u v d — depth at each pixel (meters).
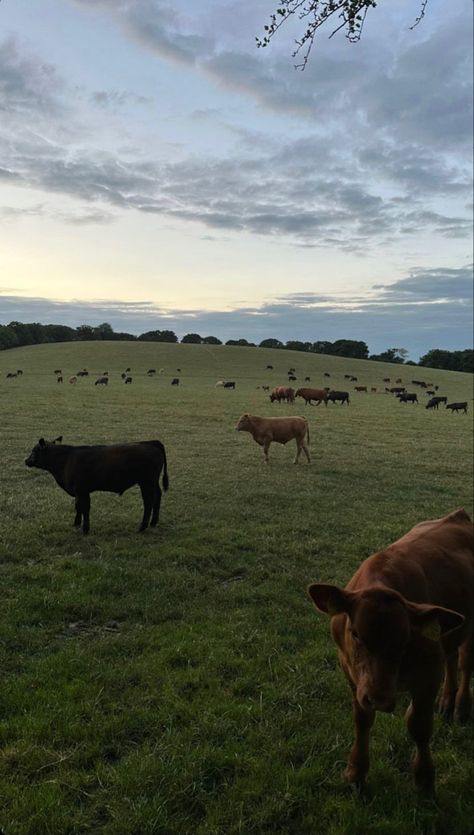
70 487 9.30
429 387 73.69
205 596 6.98
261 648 5.62
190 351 96.94
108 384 54.25
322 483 14.41
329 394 45.69
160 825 3.42
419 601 3.77
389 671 3.08
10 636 5.64
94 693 4.71
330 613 3.38
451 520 4.80
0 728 4.20
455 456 20.30
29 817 3.45
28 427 21.81
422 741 3.72
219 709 4.57
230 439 21.88
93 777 3.79
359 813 3.56
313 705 4.73
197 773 3.84
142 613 6.43
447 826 3.57
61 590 6.84
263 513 11.11
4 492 11.89
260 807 3.60
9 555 8.05
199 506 11.41
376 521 11.02
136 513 10.67
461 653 4.63
